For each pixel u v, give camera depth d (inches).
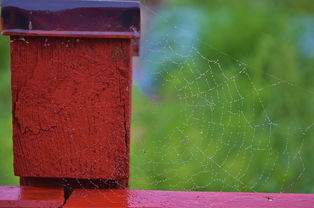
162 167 130.6
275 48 181.3
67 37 48.6
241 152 137.4
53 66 49.3
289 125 149.2
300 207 51.0
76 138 50.4
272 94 158.1
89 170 51.2
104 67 49.3
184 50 215.2
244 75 176.2
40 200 50.2
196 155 136.0
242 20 230.2
